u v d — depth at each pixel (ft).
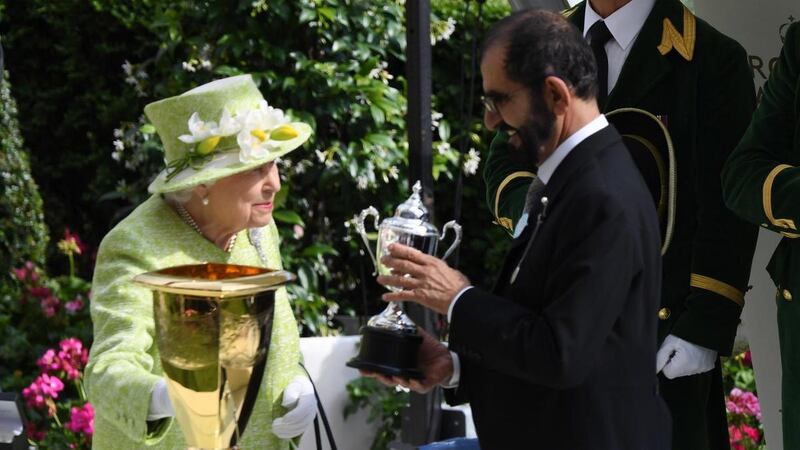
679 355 40.60
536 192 33.81
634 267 30.96
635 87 42.75
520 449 32.45
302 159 77.61
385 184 79.71
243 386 29.43
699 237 41.29
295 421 35.40
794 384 37.73
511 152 33.50
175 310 28.66
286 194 76.43
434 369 35.70
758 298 48.44
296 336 38.63
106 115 91.20
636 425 31.65
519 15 32.68
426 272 32.94
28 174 85.61
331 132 79.20
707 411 43.75
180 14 78.74
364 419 65.26
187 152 35.47
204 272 30.83
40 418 70.03
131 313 34.55
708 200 41.42
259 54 77.61
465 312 31.94
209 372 28.89
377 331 35.42
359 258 82.28
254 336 29.04
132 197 82.33
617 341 31.37
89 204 95.86
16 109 89.81
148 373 32.91
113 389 32.68
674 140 42.09
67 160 95.14
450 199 88.33
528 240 32.73
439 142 80.84
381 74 79.30
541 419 32.01
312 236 80.28
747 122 41.98
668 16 42.73
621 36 43.27
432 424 59.93
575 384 30.45
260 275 29.27
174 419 35.35
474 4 87.86
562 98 31.86
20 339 77.97
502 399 32.86
